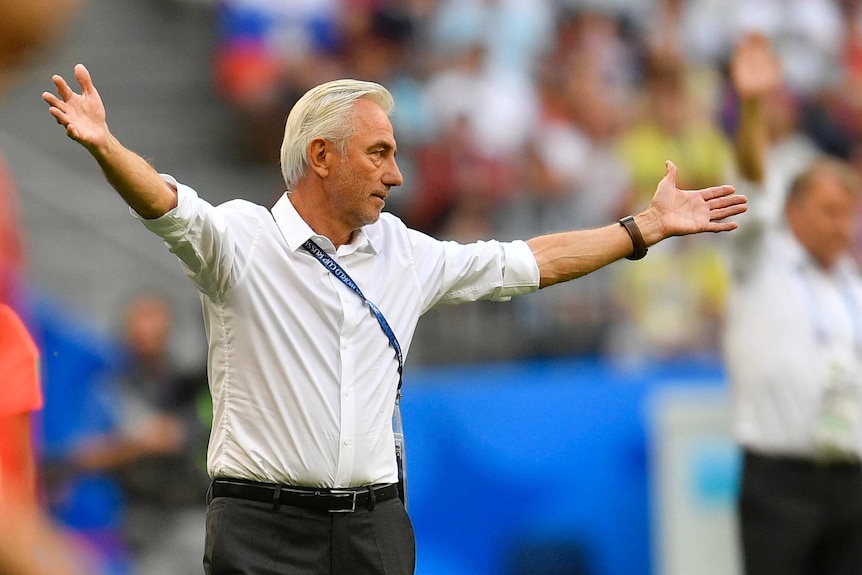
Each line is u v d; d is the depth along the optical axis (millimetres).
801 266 20438
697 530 25562
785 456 20062
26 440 11852
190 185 39281
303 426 12164
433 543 24594
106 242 37125
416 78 38875
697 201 14250
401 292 12914
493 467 24984
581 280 32594
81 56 41875
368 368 12492
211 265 11961
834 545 20203
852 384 20078
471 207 36375
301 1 39438
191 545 24438
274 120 39281
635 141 39312
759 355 20266
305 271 12406
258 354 12250
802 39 43594
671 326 33375
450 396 25016
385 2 39750
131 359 25531
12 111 39188
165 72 42219
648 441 25594
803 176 20609
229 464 12320
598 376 25656
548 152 37750
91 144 10789
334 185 12609
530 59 39844
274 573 12125
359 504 12383
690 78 41312
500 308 31688
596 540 25188
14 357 11789
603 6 41375
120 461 24703
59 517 24578
